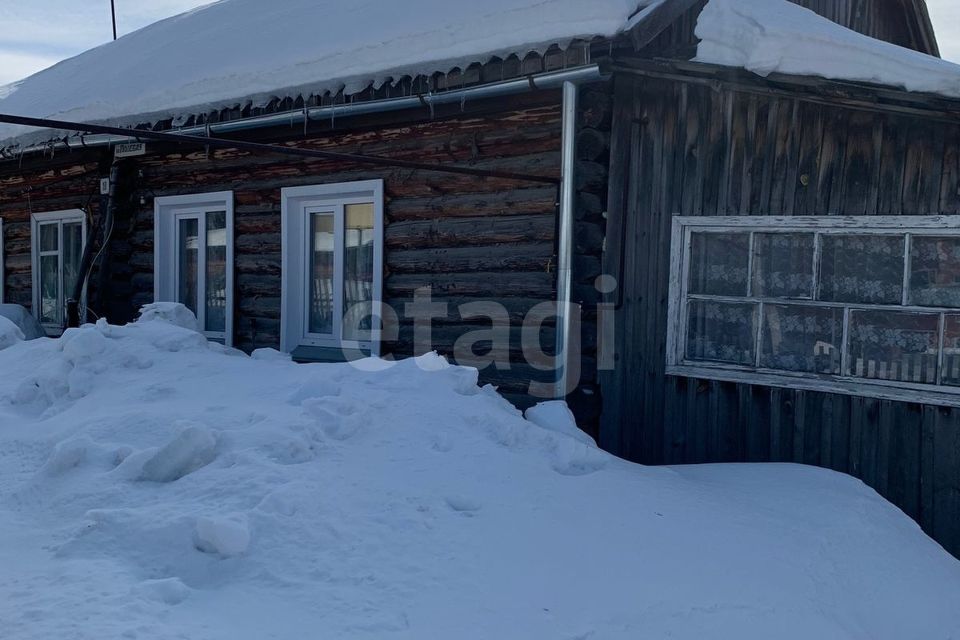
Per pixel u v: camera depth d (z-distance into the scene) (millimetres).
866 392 5211
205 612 2805
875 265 5254
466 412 4598
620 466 4438
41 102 9484
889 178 5160
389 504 3574
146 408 4672
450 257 6512
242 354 6504
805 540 3867
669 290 5699
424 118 6383
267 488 3564
